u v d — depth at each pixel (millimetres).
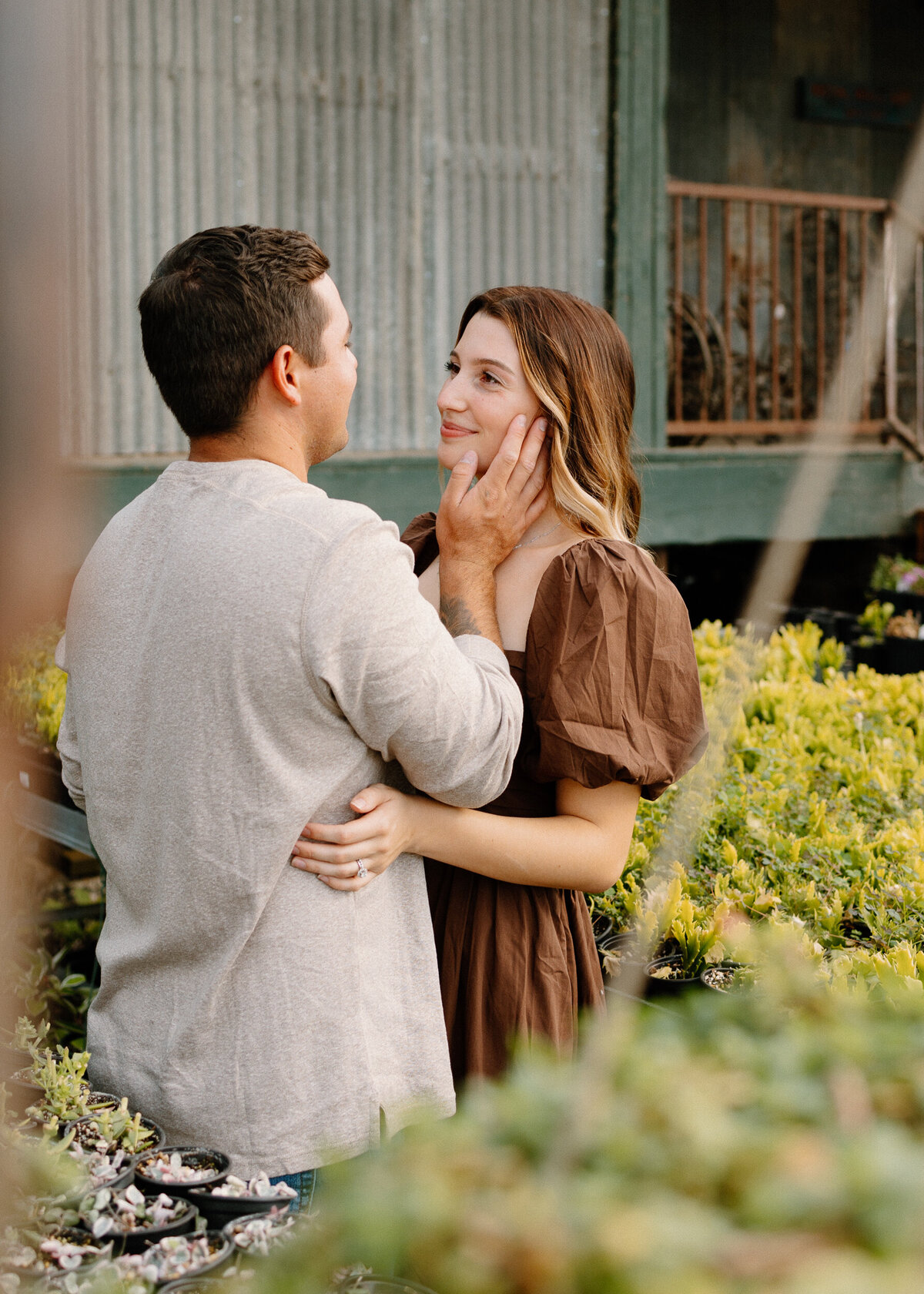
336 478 5676
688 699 1775
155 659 1492
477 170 6102
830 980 1964
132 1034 1566
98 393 5344
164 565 1516
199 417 1573
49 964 3305
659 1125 823
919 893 2406
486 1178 790
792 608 7070
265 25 5570
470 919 1800
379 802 1554
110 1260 1241
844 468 7281
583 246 6387
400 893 1647
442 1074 1618
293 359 1565
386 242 5941
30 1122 1493
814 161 9445
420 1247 743
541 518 1906
